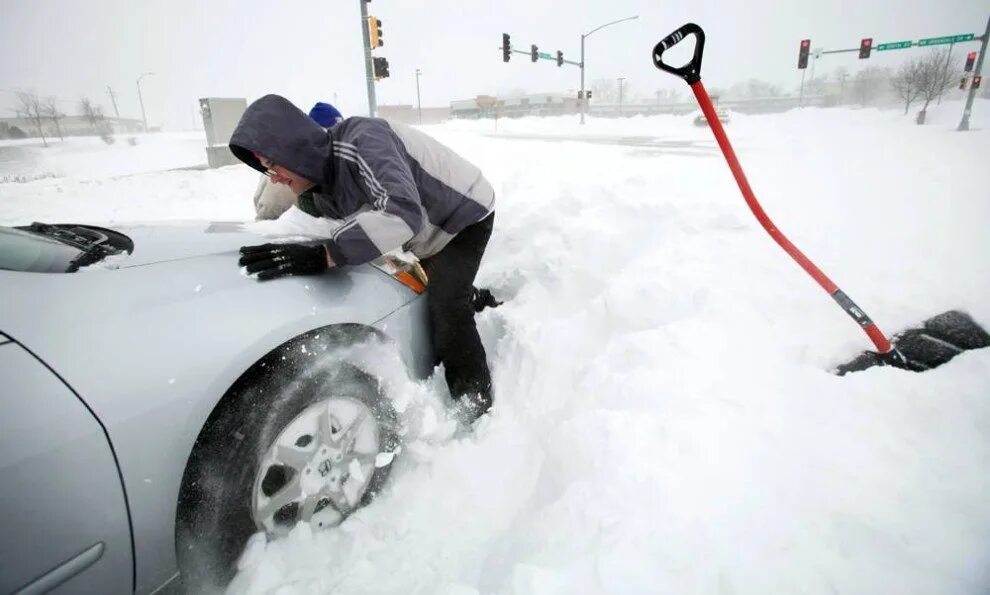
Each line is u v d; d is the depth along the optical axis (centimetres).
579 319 214
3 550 79
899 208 301
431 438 170
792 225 260
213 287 121
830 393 142
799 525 108
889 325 182
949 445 124
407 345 172
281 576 124
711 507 113
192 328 110
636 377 158
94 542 89
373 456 150
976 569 96
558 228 272
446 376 192
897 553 100
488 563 126
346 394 140
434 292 178
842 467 121
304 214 178
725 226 253
